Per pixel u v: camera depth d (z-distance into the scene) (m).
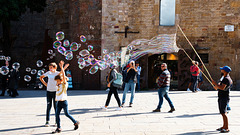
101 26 14.79
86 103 8.76
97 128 5.15
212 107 7.72
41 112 7.02
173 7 14.61
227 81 4.85
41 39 23.66
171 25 14.66
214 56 14.26
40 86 8.12
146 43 14.55
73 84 15.29
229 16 14.05
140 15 14.64
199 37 14.40
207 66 14.34
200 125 5.39
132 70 7.88
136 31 14.67
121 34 14.73
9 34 20.39
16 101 9.38
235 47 13.99
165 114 6.62
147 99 9.77
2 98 10.41
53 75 5.52
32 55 21.88
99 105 8.27
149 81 15.95
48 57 17.11
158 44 14.39
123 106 7.99
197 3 14.35
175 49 14.34
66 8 16.45
